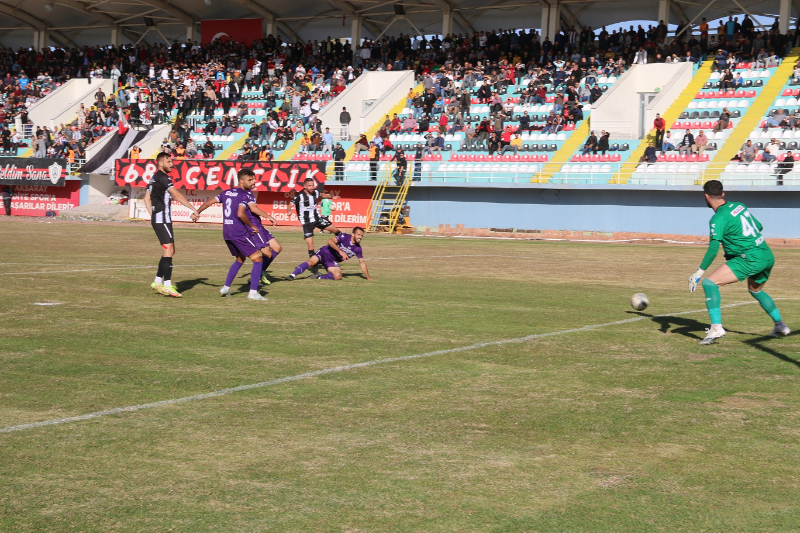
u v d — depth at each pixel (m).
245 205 12.62
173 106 49.44
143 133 47.22
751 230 9.05
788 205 31.34
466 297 13.44
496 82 42.56
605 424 6.13
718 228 8.95
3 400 6.62
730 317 11.30
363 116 42.97
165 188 12.75
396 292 14.02
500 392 7.06
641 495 4.75
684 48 41.06
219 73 49.78
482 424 6.12
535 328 10.32
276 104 47.78
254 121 46.66
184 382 7.29
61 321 10.39
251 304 12.29
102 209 44.16
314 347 8.96
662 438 5.80
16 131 50.53
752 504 4.63
